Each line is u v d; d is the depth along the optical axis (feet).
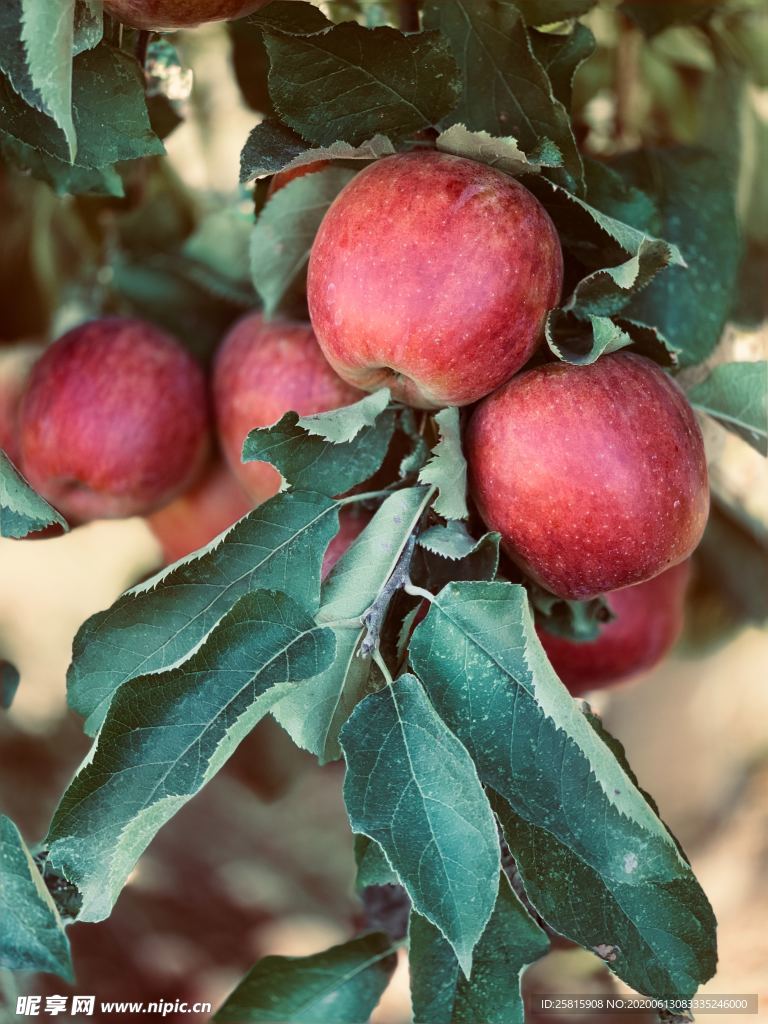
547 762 1.11
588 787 1.11
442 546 1.22
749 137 1.99
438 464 1.23
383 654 1.24
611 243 1.29
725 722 2.96
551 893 1.14
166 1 1.19
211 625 1.21
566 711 1.12
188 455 1.70
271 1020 1.49
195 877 2.75
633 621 1.61
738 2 1.85
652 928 1.15
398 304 1.20
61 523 1.20
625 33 1.87
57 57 1.10
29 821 2.73
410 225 1.21
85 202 2.05
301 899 2.79
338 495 1.36
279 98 1.25
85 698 1.21
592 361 1.22
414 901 1.04
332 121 1.28
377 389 1.32
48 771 2.81
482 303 1.20
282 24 1.28
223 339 1.75
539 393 1.24
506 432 1.24
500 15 1.28
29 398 1.69
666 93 2.06
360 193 1.25
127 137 1.25
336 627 1.19
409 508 1.24
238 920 2.72
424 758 1.10
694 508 1.26
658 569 1.26
